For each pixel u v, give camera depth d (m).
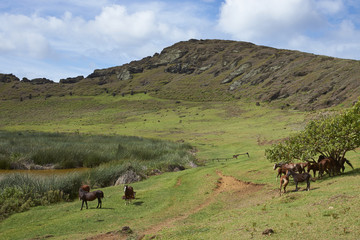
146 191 19.38
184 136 74.00
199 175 24.19
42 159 32.97
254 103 126.75
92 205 16.53
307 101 104.56
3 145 38.50
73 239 11.10
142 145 45.66
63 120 122.19
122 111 139.88
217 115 112.50
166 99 166.00
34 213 15.27
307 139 17.53
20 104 166.25
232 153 43.53
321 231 7.51
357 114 16.09
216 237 8.74
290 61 171.12
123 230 11.80
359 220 7.64
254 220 9.86
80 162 34.00
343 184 13.00
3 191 17.44
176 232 10.24
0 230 13.02
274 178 19.34
